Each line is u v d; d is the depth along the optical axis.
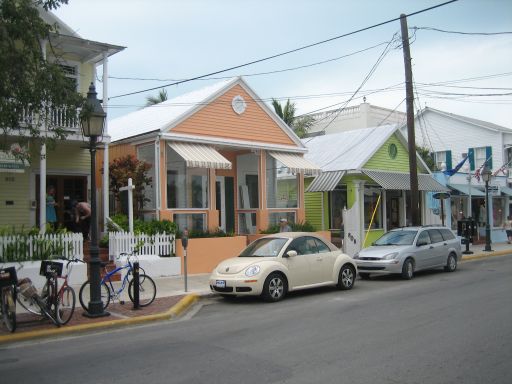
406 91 19.03
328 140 25.09
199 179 17.19
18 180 16.05
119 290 10.92
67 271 9.77
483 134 34.56
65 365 6.70
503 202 31.22
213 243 16.33
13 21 8.72
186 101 18.05
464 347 6.99
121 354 7.17
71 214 17.23
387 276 15.95
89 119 9.62
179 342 7.80
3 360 7.07
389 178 22.17
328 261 12.65
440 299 10.99
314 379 5.76
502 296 11.09
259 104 18.81
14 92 8.86
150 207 16.70
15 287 8.66
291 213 19.89
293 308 10.52
